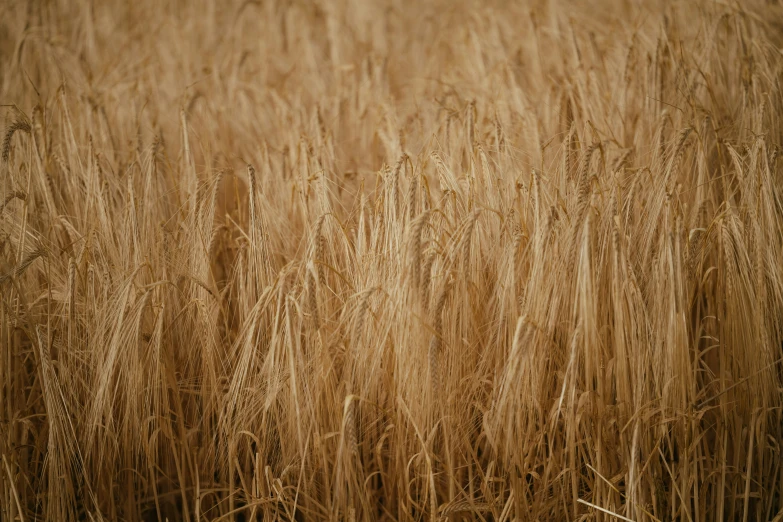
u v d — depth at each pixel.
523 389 2.19
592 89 3.59
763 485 2.50
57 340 2.47
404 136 3.20
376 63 4.38
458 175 2.94
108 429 2.32
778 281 2.38
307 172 3.06
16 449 2.35
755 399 2.29
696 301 2.66
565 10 5.00
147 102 3.77
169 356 2.45
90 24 5.20
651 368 2.34
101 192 2.79
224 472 2.44
